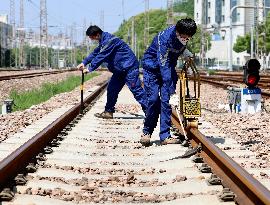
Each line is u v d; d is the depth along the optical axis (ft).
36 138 51.78
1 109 113.29
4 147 57.57
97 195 35.63
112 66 84.84
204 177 40.70
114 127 81.66
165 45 57.72
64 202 33.88
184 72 59.21
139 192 36.94
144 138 61.62
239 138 67.05
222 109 114.93
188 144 57.52
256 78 102.32
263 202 28.48
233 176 37.22
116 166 47.98
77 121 86.48
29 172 42.96
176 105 60.29
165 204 33.63
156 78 61.87
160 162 49.73
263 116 94.02
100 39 82.17
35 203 32.78
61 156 52.49
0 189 35.42
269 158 51.06
